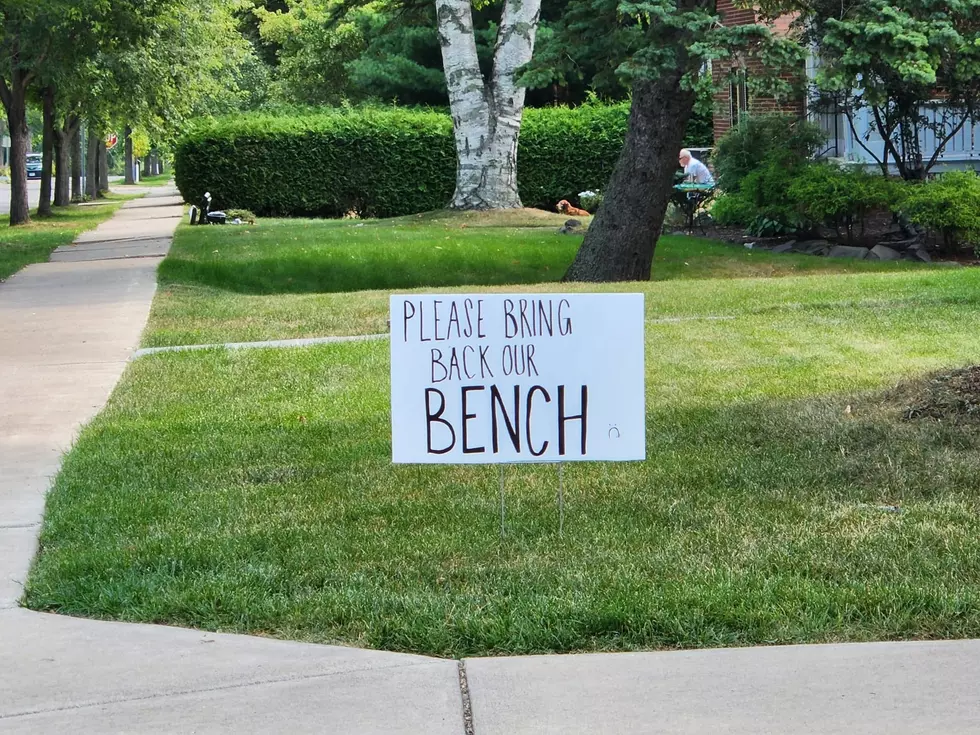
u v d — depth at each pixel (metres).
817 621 4.37
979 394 7.39
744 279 15.23
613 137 32.84
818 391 8.30
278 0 61.69
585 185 33.00
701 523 5.61
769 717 3.69
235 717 3.78
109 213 37.84
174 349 10.90
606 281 16.22
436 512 5.88
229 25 41.34
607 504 5.95
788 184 19.86
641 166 16.06
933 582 4.70
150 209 39.84
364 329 11.89
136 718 3.78
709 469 6.50
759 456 6.75
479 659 4.21
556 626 4.37
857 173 19.67
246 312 13.27
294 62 51.78
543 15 34.66
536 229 22.53
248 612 4.60
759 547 5.21
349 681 4.04
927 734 3.56
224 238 22.17
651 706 3.79
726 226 22.73
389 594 4.73
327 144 32.78
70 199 49.78
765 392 8.36
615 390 5.53
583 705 3.80
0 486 6.64
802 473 6.36
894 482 6.15
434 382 5.46
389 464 6.80
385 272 17.44
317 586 4.91
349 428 7.70
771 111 21.95
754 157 20.97
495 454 5.49
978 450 6.65
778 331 10.91
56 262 20.27
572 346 5.50
